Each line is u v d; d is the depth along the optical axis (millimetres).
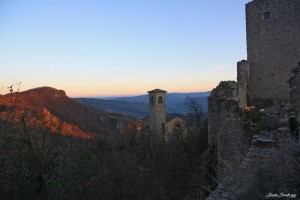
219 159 16891
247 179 8953
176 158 30125
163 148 32188
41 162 8047
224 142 16578
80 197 9938
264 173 8445
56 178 8523
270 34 24750
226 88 19938
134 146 30719
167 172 27594
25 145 7895
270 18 24719
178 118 68250
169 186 25328
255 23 25594
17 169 7555
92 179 11406
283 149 9562
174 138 40625
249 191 8273
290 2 23609
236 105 16062
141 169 23422
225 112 16469
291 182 7977
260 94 25344
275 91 24578
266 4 24906
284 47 24094
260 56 25391
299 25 23281
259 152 10711
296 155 9117
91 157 13852
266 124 13875
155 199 20812
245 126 15352
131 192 17781
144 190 19625
